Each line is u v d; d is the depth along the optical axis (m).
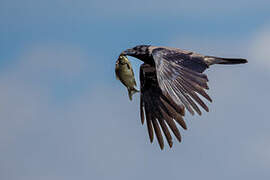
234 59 13.71
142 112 14.53
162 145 14.18
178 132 13.84
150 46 14.19
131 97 13.84
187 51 12.66
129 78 13.79
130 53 14.09
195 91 11.38
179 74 11.69
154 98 14.27
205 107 11.16
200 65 12.26
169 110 13.99
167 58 12.10
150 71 14.23
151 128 14.36
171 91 11.38
